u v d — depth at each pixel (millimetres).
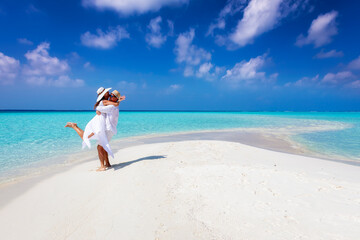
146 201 3156
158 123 21625
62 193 3574
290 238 2252
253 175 4234
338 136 12594
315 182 3891
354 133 14023
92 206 3080
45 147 8250
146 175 4215
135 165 4996
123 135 12477
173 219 2682
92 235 2422
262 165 5152
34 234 2480
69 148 8062
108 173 4520
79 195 3465
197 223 2582
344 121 26953
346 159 6871
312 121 26656
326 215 2689
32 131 13156
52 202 3248
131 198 3254
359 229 2367
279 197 3227
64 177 4438
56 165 5676
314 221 2559
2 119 24062
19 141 9570
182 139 10781
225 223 2568
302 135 13000
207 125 19641
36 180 4324
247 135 12688
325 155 7516
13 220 2775
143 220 2670
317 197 3227
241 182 3840
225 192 3416
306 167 5145
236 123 22406
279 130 15758
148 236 2369
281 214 2730
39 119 24531
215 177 4105
